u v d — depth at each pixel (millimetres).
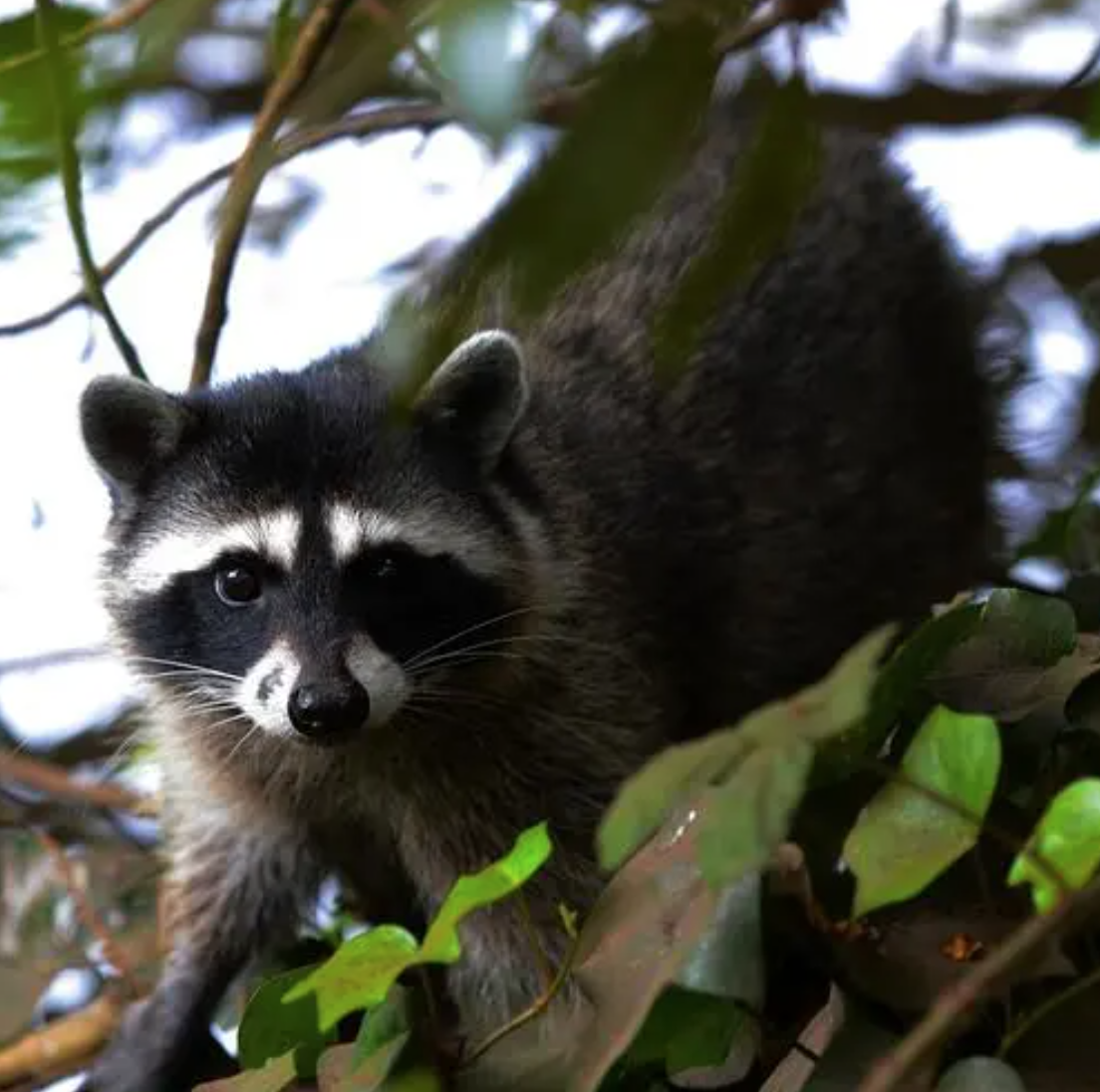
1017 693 6309
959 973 5734
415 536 8133
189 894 8969
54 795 9352
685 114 4043
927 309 10469
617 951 5445
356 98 6090
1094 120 4680
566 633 8531
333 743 8016
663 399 9453
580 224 4000
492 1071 6383
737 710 9602
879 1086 4594
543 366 9344
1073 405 10953
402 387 4766
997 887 6039
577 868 8344
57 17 5020
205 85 7422
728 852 4453
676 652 9203
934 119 8836
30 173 4668
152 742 9086
